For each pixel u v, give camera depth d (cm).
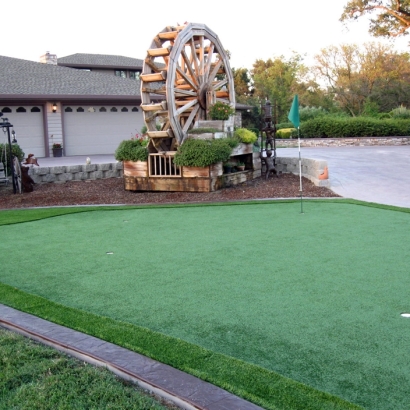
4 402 293
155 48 1216
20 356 349
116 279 528
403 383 303
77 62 3117
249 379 303
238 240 684
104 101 2172
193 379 304
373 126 2834
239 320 407
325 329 384
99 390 302
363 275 515
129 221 858
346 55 4438
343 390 296
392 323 393
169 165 1199
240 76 4441
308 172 1284
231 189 1193
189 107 1249
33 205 1105
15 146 1470
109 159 1888
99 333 377
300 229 742
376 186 1184
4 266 588
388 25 2502
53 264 592
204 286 495
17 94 1900
